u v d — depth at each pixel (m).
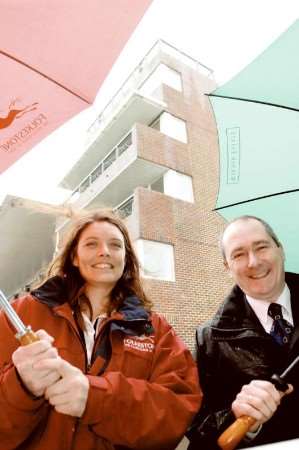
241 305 2.31
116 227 2.19
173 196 9.62
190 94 11.80
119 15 1.69
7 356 1.66
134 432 1.45
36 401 1.36
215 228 9.76
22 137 1.79
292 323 2.15
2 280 11.28
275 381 1.53
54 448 1.54
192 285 8.48
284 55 2.18
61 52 1.70
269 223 2.39
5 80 1.70
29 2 1.51
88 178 12.98
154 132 10.03
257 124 2.39
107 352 1.75
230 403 2.07
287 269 2.41
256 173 2.39
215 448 1.79
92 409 1.38
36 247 8.44
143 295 2.28
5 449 1.42
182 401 1.60
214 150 11.17
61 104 1.84
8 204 6.24
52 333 1.79
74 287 2.02
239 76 2.41
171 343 1.91
